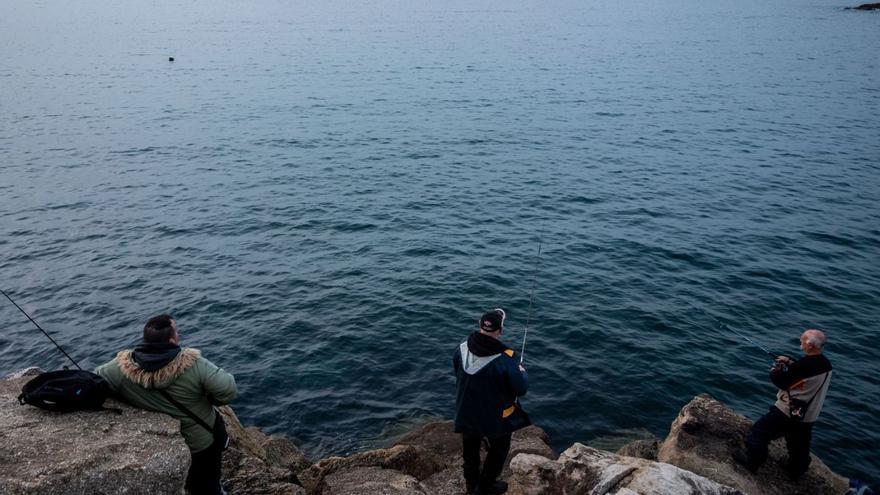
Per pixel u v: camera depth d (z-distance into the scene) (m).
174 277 23.66
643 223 28.62
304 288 22.39
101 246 26.78
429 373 17.19
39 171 38.12
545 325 19.41
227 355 18.17
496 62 89.50
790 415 7.94
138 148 43.88
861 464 13.31
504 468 9.47
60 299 22.02
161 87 70.38
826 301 20.89
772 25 141.12
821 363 7.82
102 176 37.22
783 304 20.73
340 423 15.16
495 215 29.94
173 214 30.64
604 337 18.61
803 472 8.32
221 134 48.16
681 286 22.06
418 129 49.41
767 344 18.30
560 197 32.66
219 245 26.75
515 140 45.69
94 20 166.25
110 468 4.84
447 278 22.89
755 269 23.42
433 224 28.78
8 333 19.83
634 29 139.00
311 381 16.84
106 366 5.46
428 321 19.88
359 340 18.78
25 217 30.25
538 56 95.94
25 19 168.00
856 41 108.62
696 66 84.00
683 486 6.73
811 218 28.98
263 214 30.45
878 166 37.59
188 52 102.44
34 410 5.53
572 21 160.62
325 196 33.12
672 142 44.72
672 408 15.53
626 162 39.53
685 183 35.00
